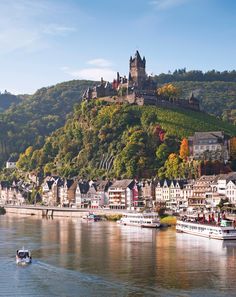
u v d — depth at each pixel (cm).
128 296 12562
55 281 13950
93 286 13438
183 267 15625
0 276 14525
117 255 17662
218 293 12838
